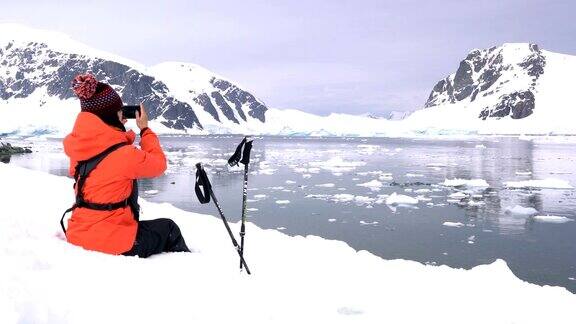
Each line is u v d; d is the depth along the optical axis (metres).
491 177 39.53
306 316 2.96
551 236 17.38
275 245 4.82
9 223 3.95
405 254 14.73
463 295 3.63
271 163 53.81
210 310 2.85
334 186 32.19
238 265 3.83
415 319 3.10
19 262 2.96
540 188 32.06
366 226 18.91
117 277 3.09
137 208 3.72
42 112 188.75
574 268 13.36
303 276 3.77
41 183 7.27
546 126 193.00
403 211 22.33
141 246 3.63
